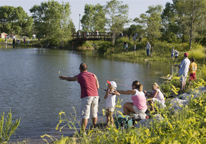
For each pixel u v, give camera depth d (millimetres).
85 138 4277
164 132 3605
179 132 3475
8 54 32875
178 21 33812
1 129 4949
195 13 32469
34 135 5730
